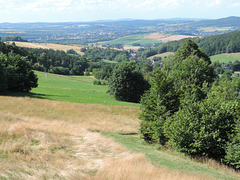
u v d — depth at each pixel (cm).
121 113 3750
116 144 1620
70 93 6134
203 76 3244
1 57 5306
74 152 1293
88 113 3372
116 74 5609
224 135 1633
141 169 1080
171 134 1697
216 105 1714
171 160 1480
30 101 3544
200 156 1636
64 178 906
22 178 844
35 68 13750
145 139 2108
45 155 1148
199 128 1647
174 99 2047
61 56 18562
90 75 15612
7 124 1566
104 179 911
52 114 2886
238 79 2466
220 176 1262
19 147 1185
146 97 2177
